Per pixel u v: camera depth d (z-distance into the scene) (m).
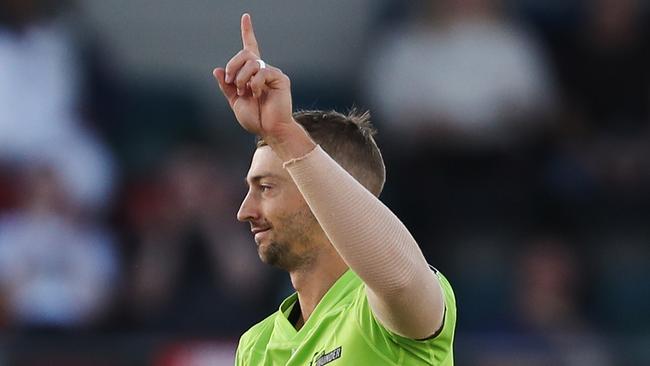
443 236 32.31
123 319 28.61
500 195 32.81
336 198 10.09
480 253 31.84
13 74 31.30
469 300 30.80
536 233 32.56
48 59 32.16
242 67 9.91
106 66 33.41
